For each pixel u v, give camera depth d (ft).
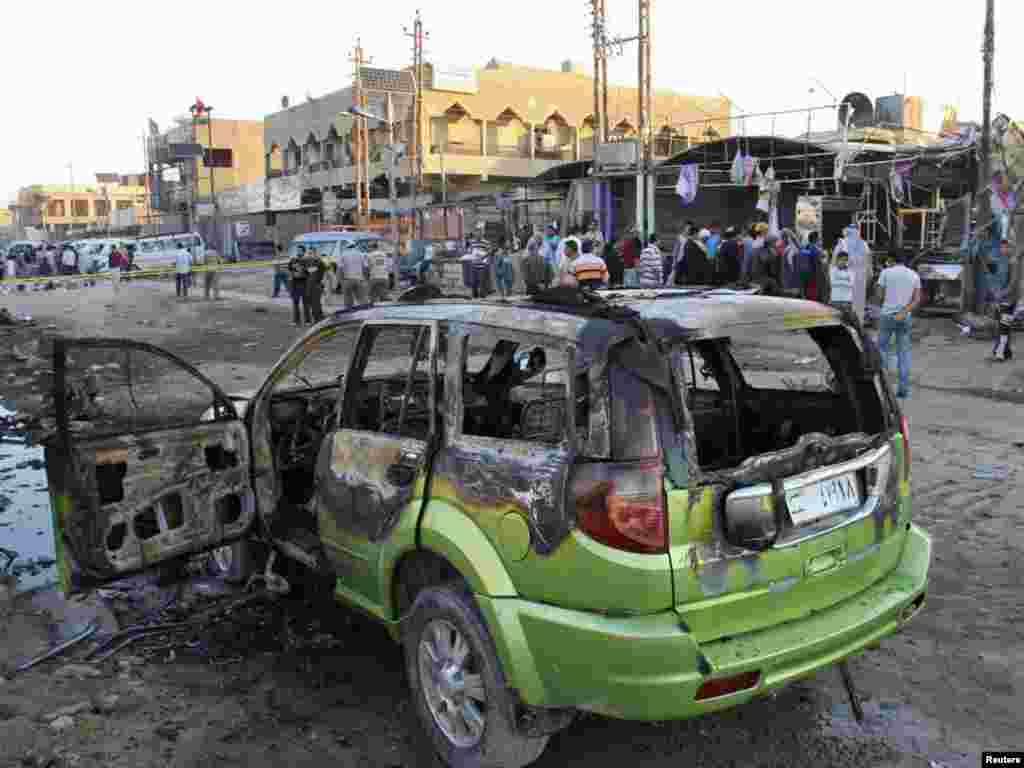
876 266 61.31
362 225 138.62
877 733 11.49
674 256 59.93
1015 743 11.25
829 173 77.00
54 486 12.78
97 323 68.44
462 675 10.39
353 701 12.41
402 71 145.18
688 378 14.05
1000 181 54.13
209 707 12.29
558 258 60.59
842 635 9.86
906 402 33.01
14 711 12.21
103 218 353.72
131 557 13.05
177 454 13.56
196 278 128.77
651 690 8.78
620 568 8.87
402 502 11.07
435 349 11.21
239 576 16.44
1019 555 17.57
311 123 174.60
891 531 11.14
